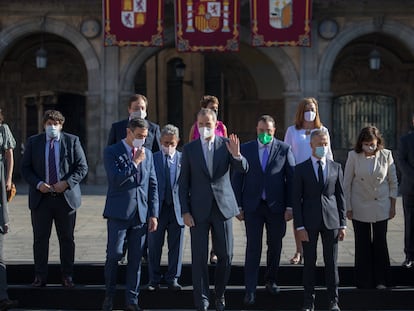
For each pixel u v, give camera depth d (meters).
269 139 9.93
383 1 24.41
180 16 23.11
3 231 9.86
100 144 25.17
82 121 29.66
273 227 10.04
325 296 10.15
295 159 10.92
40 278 10.38
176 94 34.44
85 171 10.41
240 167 9.30
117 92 25.02
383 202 10.18
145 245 11.16
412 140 10.91
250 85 30.59
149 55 25.09
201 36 23.11
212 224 9.55
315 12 24.48
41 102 29.16
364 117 28.95
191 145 9.57
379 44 28.11
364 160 10.15
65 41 28.25
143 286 10.51
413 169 10.83
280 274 10.89
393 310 10.19
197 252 9.50
